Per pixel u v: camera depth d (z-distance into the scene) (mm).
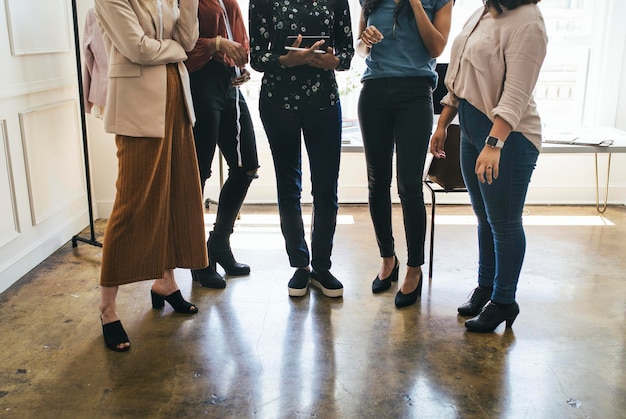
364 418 2059
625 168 4645
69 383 2256
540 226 4160
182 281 3207
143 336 2615
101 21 2270
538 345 2549
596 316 2820
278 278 3250
